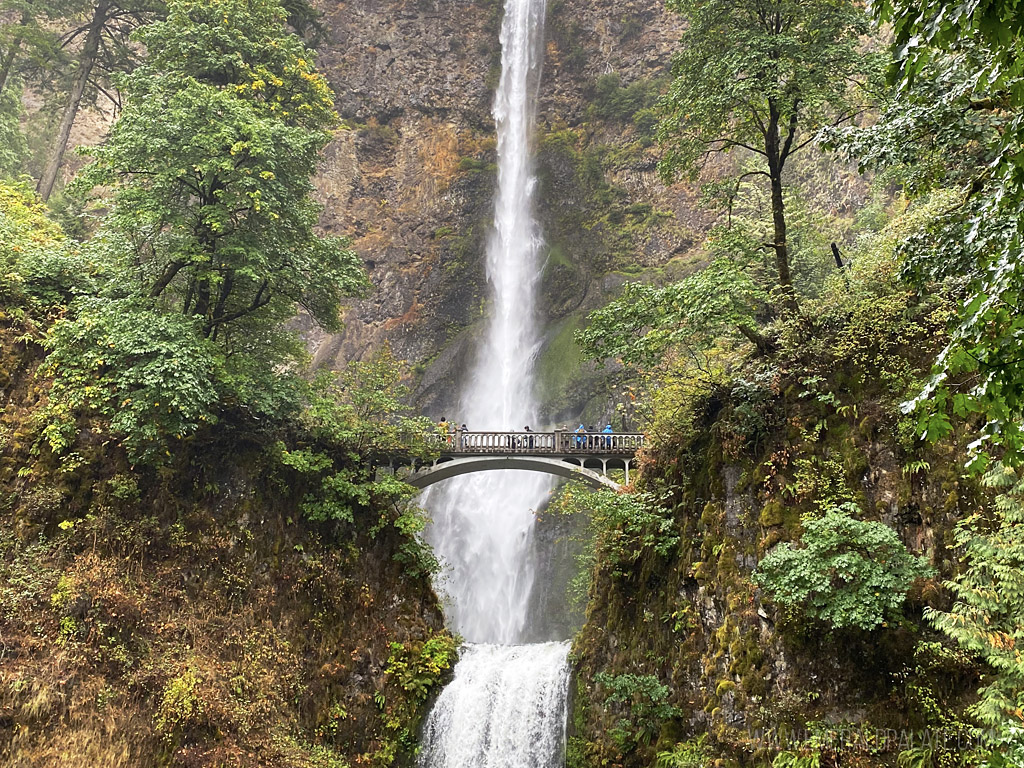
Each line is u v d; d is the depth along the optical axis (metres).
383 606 22.53
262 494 22.17
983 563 11.07
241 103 21.44
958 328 5.52
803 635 13.98
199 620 19.69
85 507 19.56
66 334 19.52
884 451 14.54
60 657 16.86
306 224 22.92
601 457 24.14
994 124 9.96
